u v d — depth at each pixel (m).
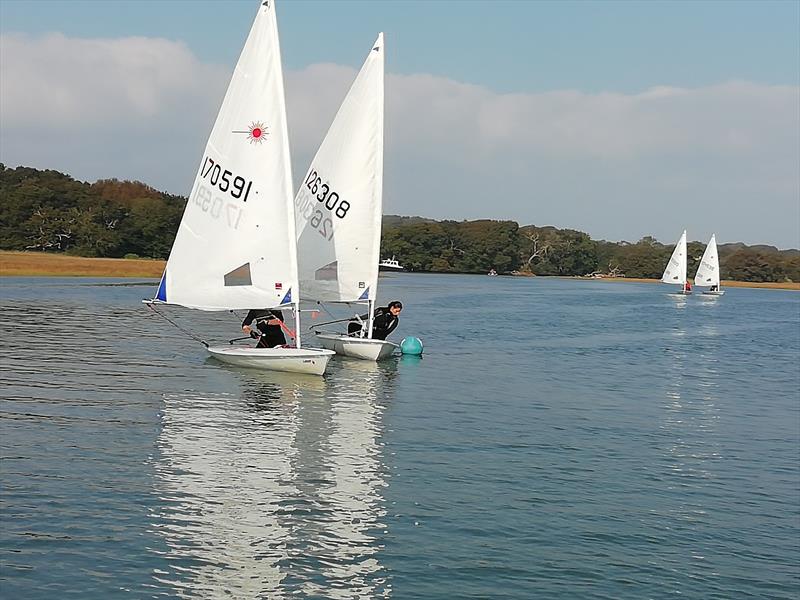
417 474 16.55
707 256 138.12
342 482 15.70
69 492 14.27
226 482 15.30
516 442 20.00
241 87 27.33
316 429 20.12
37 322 46.00
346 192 32.22
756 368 39.25
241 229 27.58
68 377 26.39
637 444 20.55
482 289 132.88
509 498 15.29
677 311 92.69
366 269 32.56
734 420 24.67
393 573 11.62
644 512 14.96
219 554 11.95
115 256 163.25
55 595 10.45
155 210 167.25
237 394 24.28
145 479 15.22
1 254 147.00
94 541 12.18
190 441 18.22
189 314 55.09
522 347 44.06
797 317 87.31
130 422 19.91
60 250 162.25
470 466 17.42
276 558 11.92
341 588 11.08
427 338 47.19
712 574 12.27
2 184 175.62
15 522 12.77
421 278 181.12
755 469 18.58
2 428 18.78
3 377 26.05
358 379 28.55
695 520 14.67
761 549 13.39
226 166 27.55
